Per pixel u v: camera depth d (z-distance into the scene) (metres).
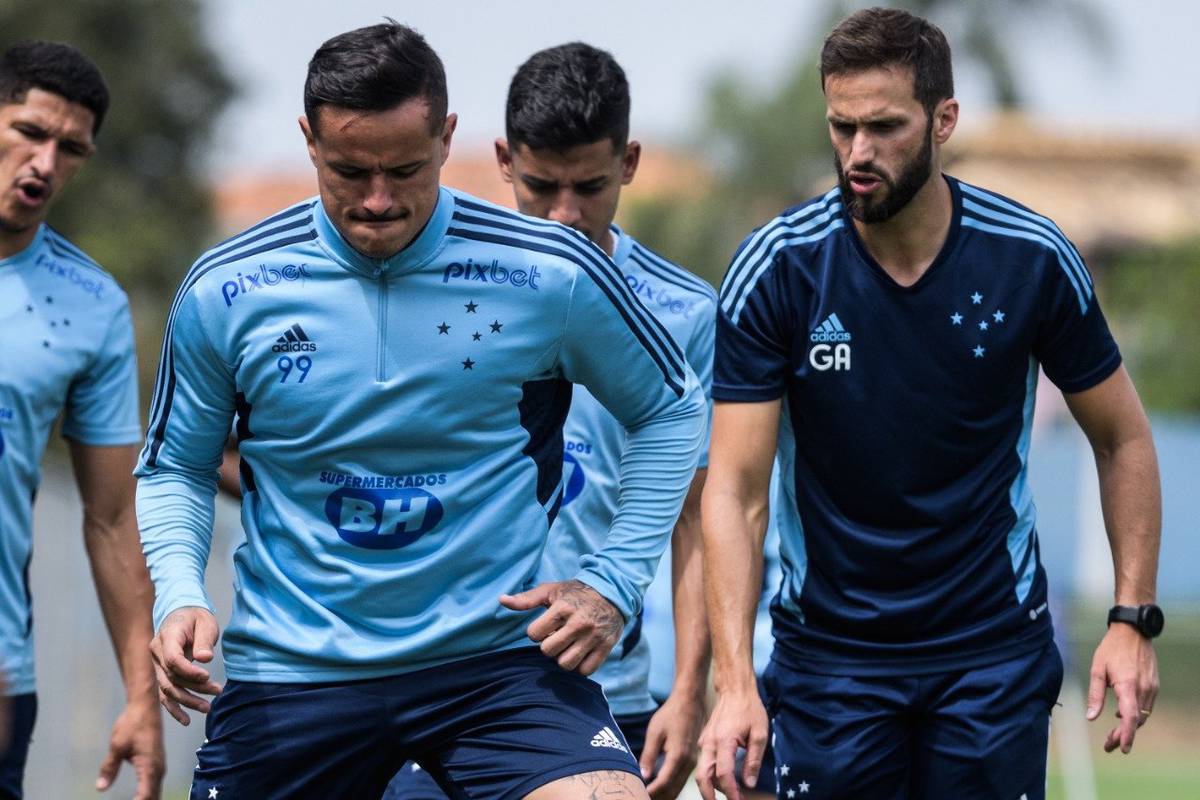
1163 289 93.81
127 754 19.03
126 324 19.47
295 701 13.88
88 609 29.34
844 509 15.83
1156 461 16.19
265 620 13.96
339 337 13.50
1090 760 49.22
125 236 90.94
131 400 19.47
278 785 14.02
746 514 15.91
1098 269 114.06
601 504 17.55
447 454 13.73
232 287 13.59
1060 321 15.62
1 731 9.34
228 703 14.18
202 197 97.62
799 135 97.19
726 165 98.38
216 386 13.94
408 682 13.80
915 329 15.34
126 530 19.30
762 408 15.86
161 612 13.68
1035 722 15.87
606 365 14.05
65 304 19.03
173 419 14.12
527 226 13.80
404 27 12.87
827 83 14.89
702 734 15.48
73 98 18.62
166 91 95.44
